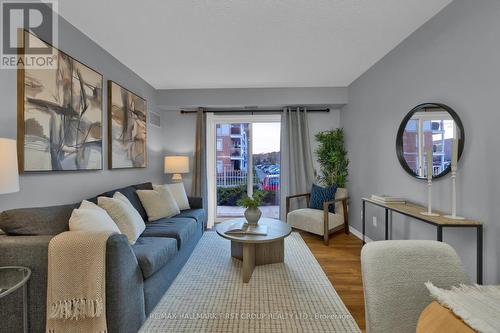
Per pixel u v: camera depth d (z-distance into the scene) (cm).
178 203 353
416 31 241
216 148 469
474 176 179
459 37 191
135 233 214
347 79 384
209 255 297
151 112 407
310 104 426
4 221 147
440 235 170
